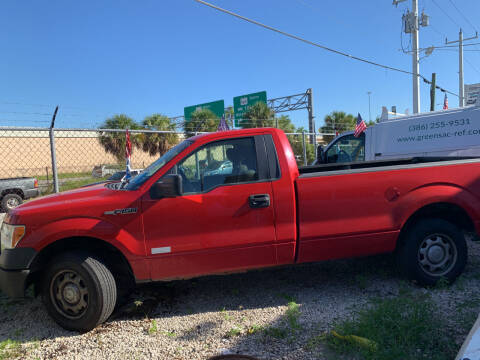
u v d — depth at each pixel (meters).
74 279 3.43
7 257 3.38
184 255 3.54
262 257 3.68
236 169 3.71
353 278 4.40
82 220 3.41
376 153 7.70
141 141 21.59
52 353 3.13
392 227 3.83
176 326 3.50
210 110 31.16
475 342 2.14
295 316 3.34
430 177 3.88
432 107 23.50
